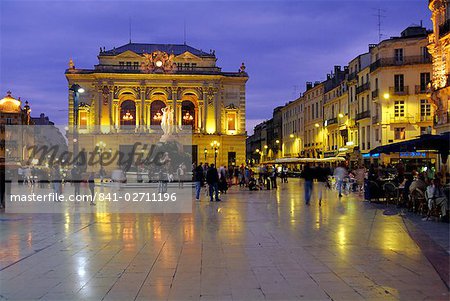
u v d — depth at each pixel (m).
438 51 41.75
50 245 12.40
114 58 77.88
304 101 93.00
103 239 13.34
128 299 7.55
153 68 76.88
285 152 108.81
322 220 17.70
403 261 10.23
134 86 77.06
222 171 34.34
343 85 71.38
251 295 7.75
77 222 17.34
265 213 20.36
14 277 9.01
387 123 54.72
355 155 64.25
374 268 9.59
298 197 30.84
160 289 8.11
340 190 30.52
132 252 11.38
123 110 78.00
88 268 9.70
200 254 11.10
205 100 77.88
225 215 19.61
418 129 53.66
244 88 80.06
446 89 39.47
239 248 11.86
